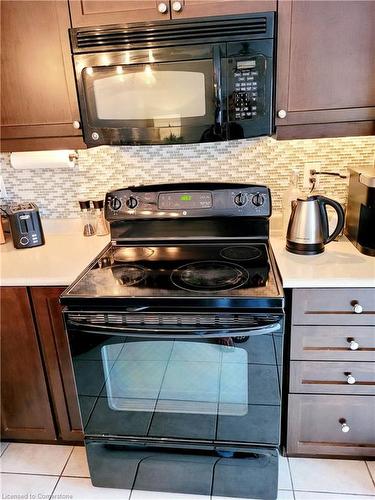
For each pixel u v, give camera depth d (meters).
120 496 1.55
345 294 1.36
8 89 1.54
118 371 1.38
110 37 1.37
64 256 1.70
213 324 1.25
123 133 1.48
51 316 1.54
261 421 1.38
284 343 1.45
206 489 1.51
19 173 1.99
